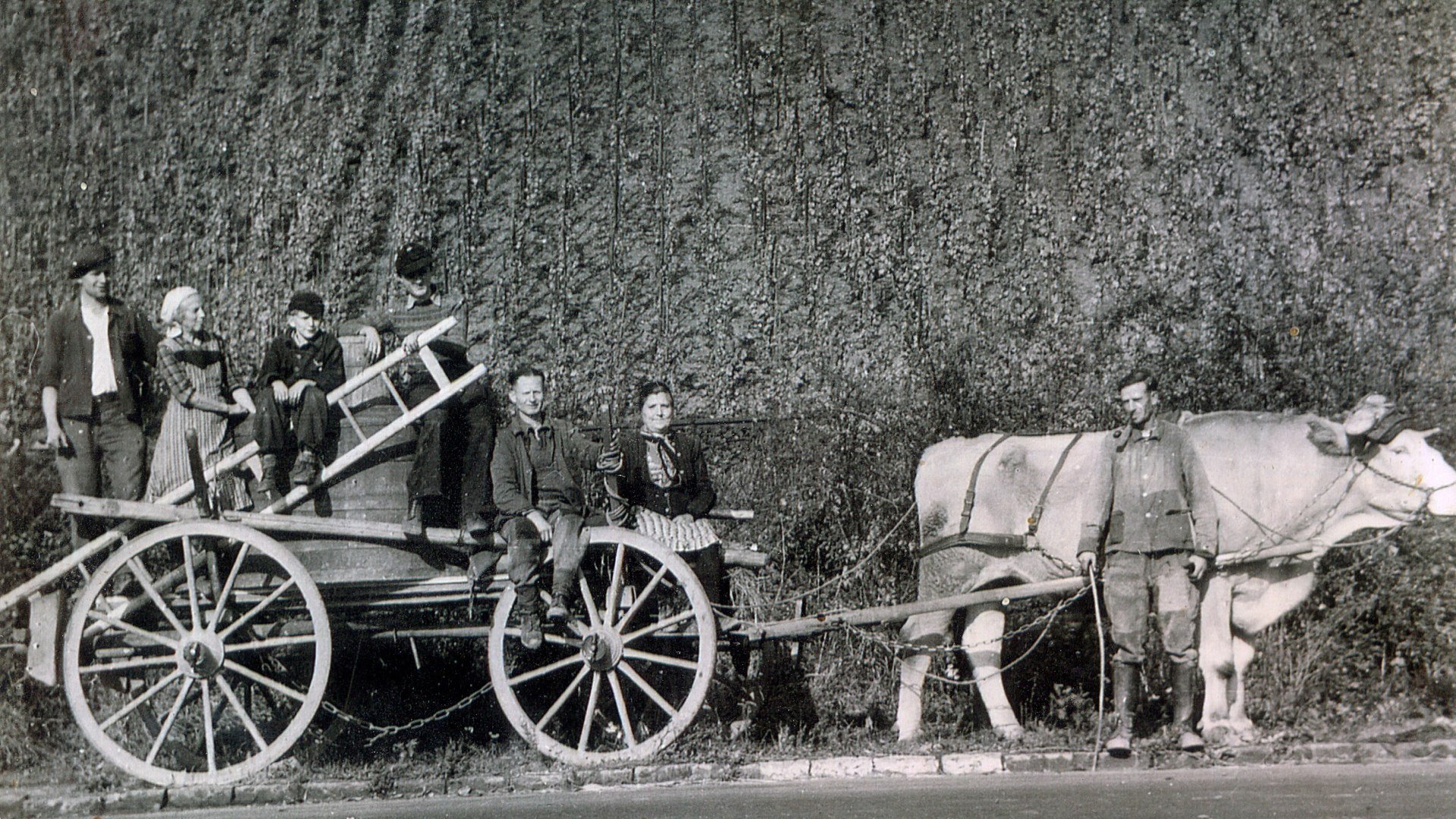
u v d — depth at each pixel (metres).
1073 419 11.95
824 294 14.72
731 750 8.52
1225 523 9.02
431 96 16.30
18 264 15.05
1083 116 15.88
